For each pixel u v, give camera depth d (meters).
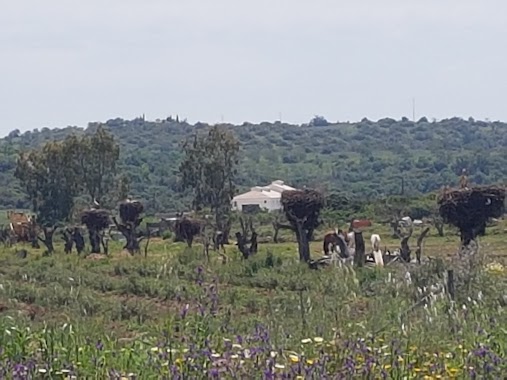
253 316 21.61
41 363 12.64
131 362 13.00
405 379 12.67
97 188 127.44
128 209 67.88
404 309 19.33
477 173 177.25
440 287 22.78
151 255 61.78
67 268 48.59
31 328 16.16
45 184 125.62
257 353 12.45
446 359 13.94
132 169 173.25
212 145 118.56
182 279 39.09
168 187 162.62
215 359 12.20
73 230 70.50
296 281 36.03
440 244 70.81
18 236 85.69
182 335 13.70
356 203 107.44
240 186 180.38
